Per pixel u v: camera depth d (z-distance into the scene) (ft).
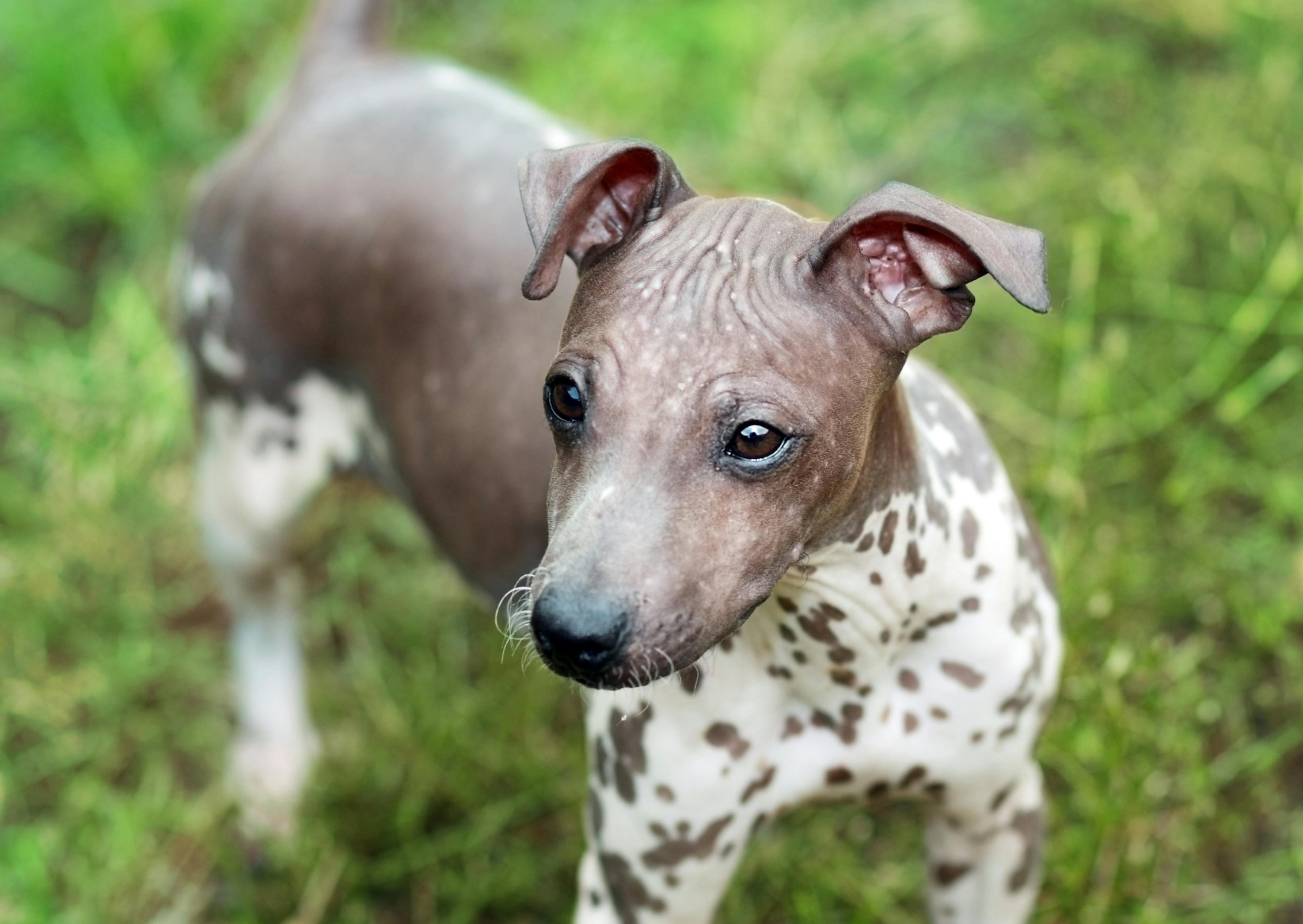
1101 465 14.75
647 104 18.71
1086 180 17.16
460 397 10.60
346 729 14.20
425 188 10.96
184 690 14.83
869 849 12.72
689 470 7.34
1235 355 15.28
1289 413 15.17
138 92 19.24
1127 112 18.03
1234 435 15.15
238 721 14.55
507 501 10.46
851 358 7.62
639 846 9.43
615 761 9.32
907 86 18.92
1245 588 13.85
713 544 7.36
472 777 13.47
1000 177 17.67
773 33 19.39
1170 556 14.10
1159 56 18.75
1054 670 9.73
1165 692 12.94
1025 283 7.06
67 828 13.71
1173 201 16.63
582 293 7.90
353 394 11.62
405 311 10.89
